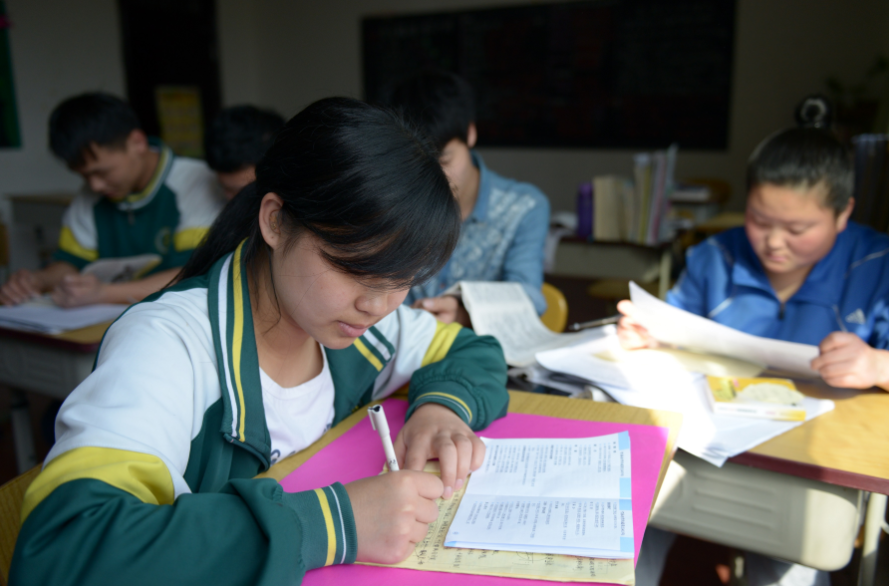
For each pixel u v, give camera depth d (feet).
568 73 17.03
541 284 5.57
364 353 2.99
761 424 3.07
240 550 1.71
